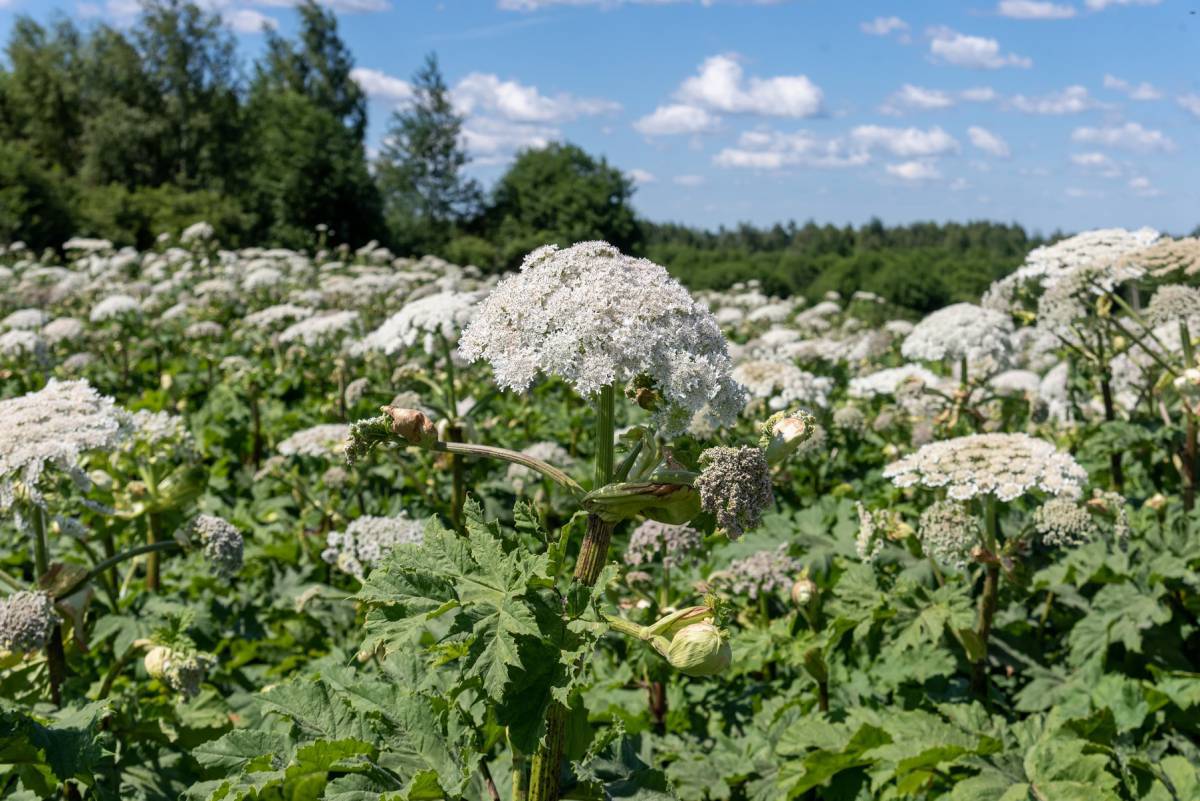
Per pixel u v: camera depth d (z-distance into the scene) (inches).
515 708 95.1
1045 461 175.3
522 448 376.8
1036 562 214.8
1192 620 194.2
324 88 3348.9
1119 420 272.5
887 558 202.2
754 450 97.8
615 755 117.5
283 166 2150.6
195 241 1072.2
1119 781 155.8
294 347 507.5
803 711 187.5
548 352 101.0
